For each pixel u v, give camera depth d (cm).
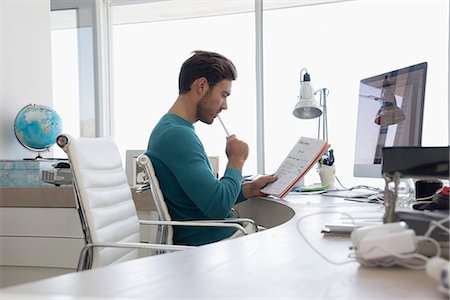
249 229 166
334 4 317
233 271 64
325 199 168
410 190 145
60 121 261
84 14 338
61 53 344
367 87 193
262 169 324
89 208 129
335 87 311
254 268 66
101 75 340
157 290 56
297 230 96
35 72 273
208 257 73
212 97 175
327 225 93
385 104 173
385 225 67
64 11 342
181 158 159
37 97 275
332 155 217
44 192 218
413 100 153
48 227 217
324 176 215
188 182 157
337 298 52
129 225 153
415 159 77
